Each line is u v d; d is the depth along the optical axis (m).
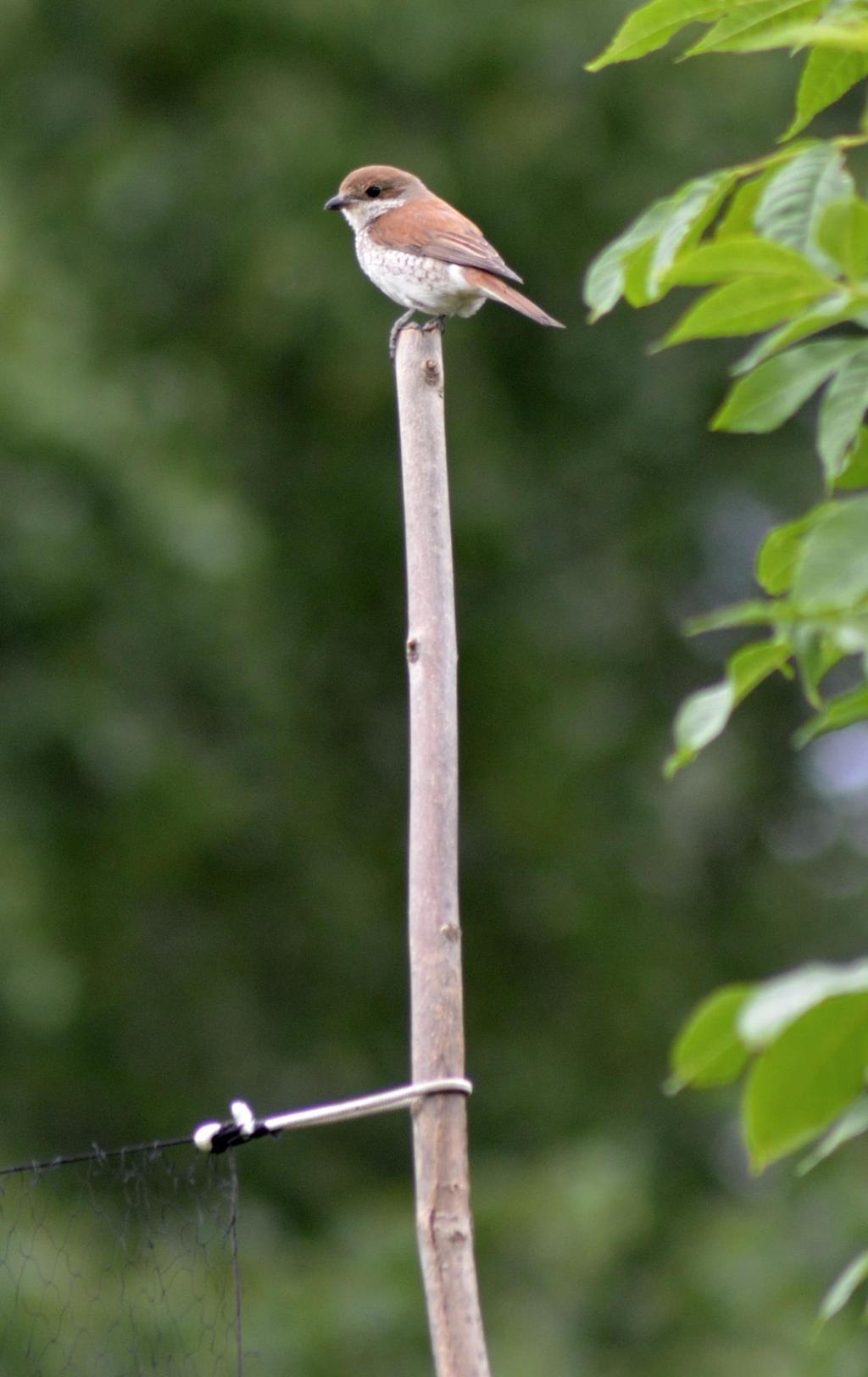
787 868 18.70
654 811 17.84
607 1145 14.69
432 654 4.19
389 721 17.47
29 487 13.21
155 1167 7.14
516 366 18.02
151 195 15.91
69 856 14.27
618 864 17.58
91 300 15.25
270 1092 15.73
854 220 2.42
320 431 16.88
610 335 17.83
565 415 18.22
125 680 14.16
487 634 17.59
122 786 13.91
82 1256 9.52
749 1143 2.21
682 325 2.46
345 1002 16.42
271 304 15.70
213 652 14.29
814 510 2.48
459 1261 3.76
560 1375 12.77
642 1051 17.02
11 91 16.36
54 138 16.48
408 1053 16.36
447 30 16.55
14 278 13.79
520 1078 16.72
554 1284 13.45
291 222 15.77
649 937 17.45
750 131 17.08
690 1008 17.27
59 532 13.23
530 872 17.45
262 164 15.86
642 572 18.23
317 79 16.50
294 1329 12.62
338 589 17.42
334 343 15.80
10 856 13.19
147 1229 4.75
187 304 16.31
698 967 17.78
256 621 14.82
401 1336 12.77
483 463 17.00
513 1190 14.14
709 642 18.41
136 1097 15.20
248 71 16.34
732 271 2.42
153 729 14.10
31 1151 14.12
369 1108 3.94
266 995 16.23
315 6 16.20
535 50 16.86
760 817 18.97
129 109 16.62
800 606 2.27
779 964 18.09
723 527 18.59
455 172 16.70
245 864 16.14
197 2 16.17
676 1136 16.28
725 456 18.08
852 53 3.07
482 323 17.53
